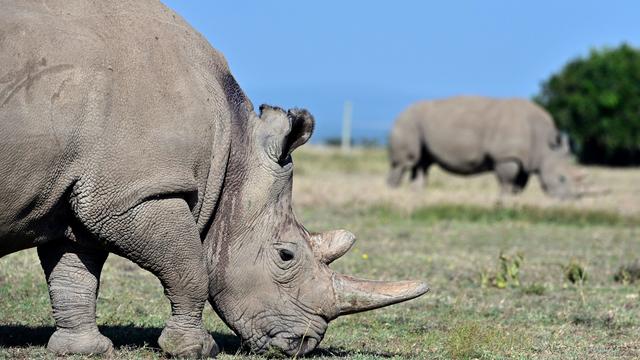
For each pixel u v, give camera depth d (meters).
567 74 110.69
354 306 18.64
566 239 42.72
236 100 18.91
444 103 66.06
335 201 52.03
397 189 62.06
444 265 33.19
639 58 110.88
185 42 18.42
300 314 18.73
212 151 18.27
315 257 18.92
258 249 18.70
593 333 23.33
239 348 19.92
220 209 18.66
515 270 29.80
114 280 27.34
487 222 48.06
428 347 21.39
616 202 58.81
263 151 18.83
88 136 17.03
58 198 17.22
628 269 31.78
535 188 72.19
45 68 16.69
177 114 17.67
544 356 20.56
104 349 18.52
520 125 62.47
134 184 17.36
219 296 18.81
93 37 17.25
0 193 16.66
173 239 17.80
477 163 64.44
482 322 24.05
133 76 17.41
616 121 109.06
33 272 26.91
